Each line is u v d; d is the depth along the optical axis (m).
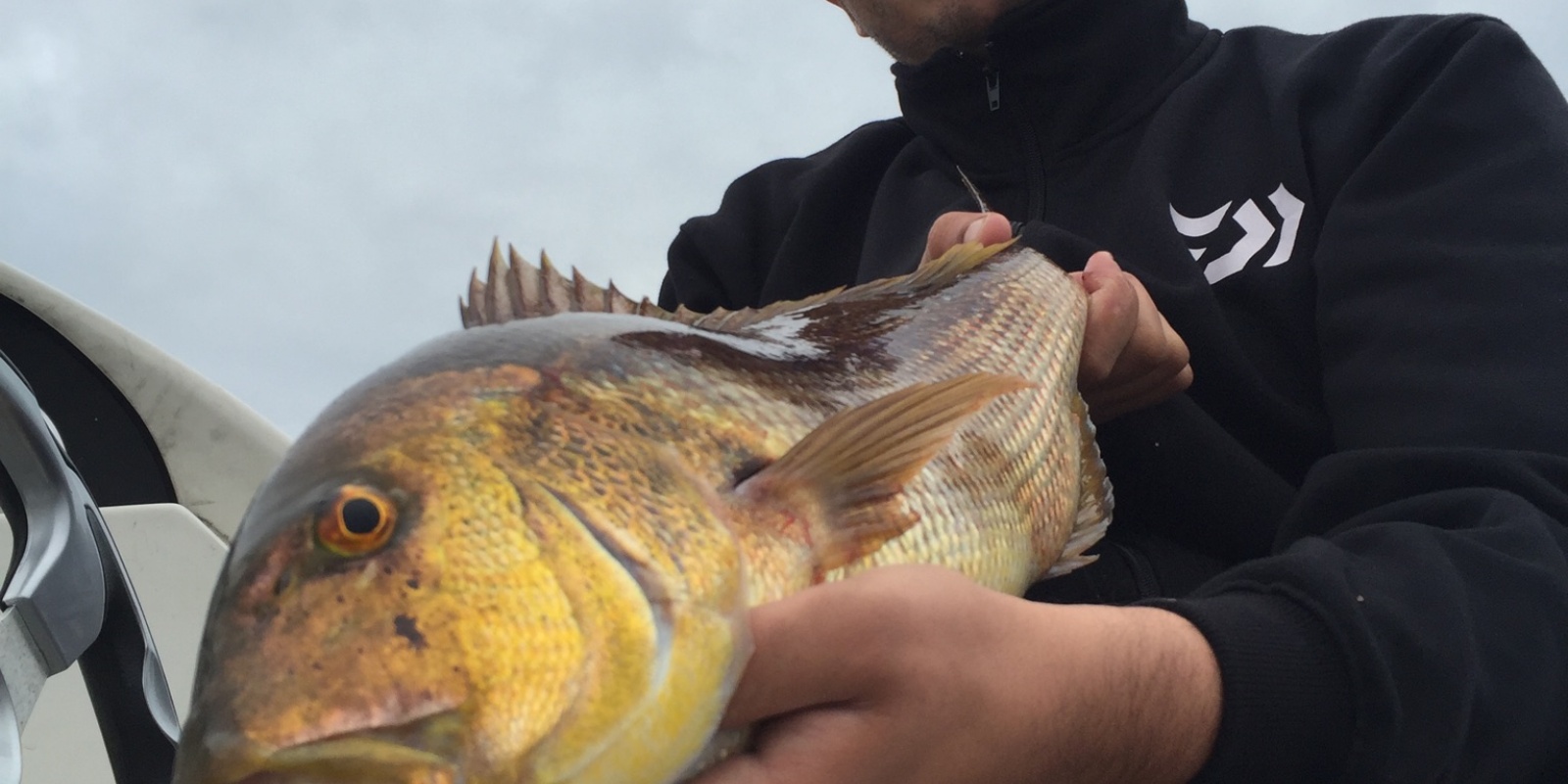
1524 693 1.41
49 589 1.46
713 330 1.48
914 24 3.01
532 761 0.94
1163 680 1.25
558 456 1.06
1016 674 1.13
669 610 1.02
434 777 0.90
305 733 0.89
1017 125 2.89
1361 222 2.23
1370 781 1.33
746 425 1.24
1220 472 2.28
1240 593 1.46
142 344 3.07
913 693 1.08
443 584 0.95
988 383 1.29
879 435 1.22
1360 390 2.07
